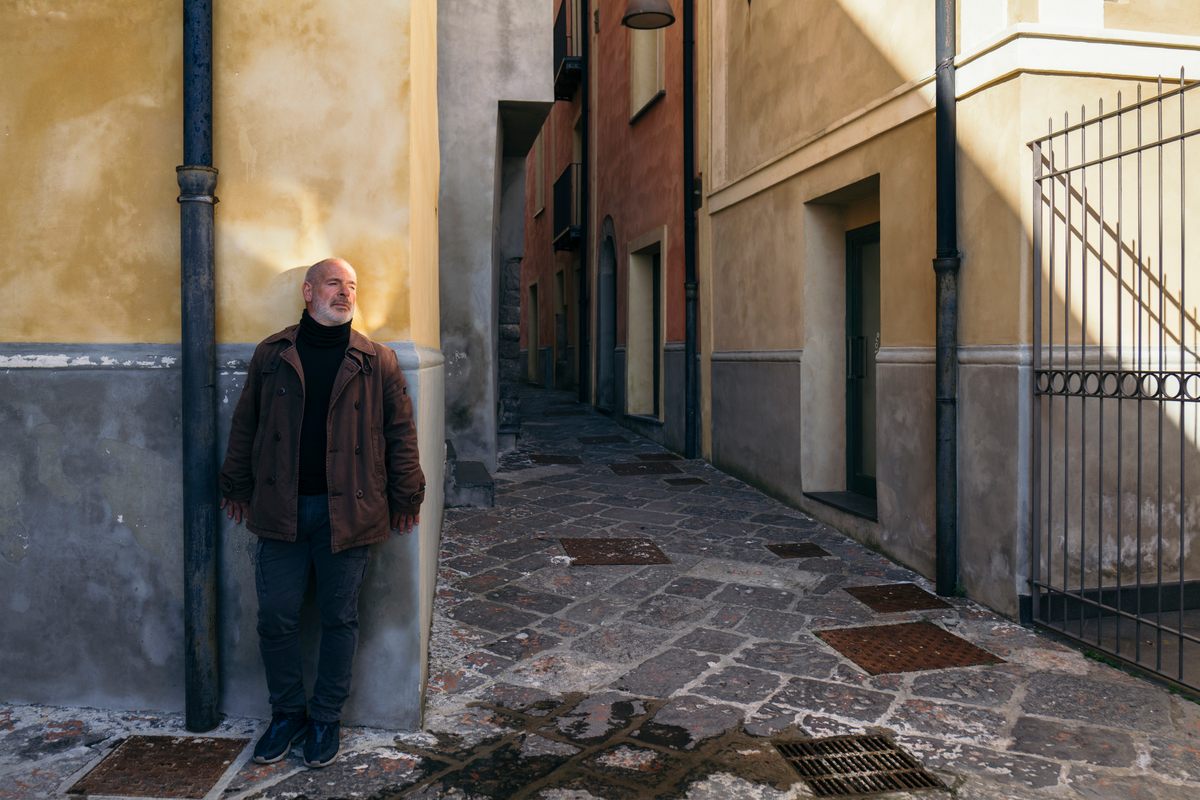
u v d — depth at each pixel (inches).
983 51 182.4
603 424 543.2
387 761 116.5
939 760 119.3
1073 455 176.7
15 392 126.2
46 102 124.8
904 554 220.1
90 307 126.3
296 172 125.1
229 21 123.9
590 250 642.8
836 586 202.4
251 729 124.7
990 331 185.0
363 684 126.2
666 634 168.9
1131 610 182.5
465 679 145.5
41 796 106.0
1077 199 175.8
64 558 127.7
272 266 125.0
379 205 126.3
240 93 124.3
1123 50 176.9
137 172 125.5
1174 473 182.9
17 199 125.6
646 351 512.7
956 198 195.2
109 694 129.0
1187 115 182.9
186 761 115.4
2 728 122.8
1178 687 143.3
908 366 217.0
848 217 281.1
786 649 161.3
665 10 331.3
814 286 283.3
